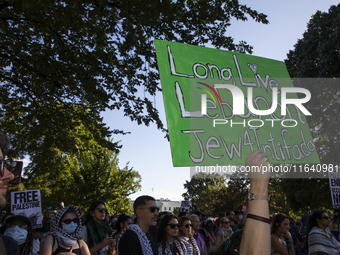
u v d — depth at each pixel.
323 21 21.41
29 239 3.28
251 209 1.35
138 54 8.48
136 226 2.99
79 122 10.64
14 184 2.56
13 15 8.34
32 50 9.03
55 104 10.44
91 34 8.38
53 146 11.05
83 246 3.41
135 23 7.49
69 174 23.20
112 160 24.52
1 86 10.27
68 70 9.19
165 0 7.04
